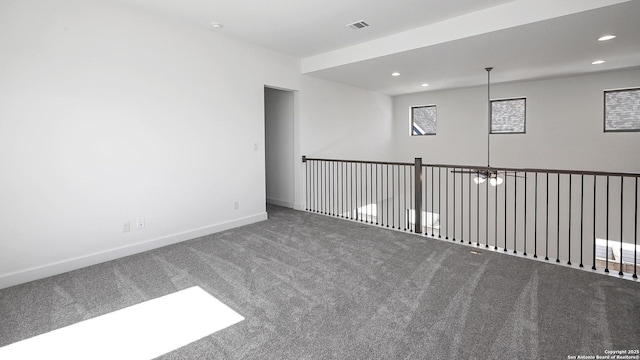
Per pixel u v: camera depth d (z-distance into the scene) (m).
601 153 5.70
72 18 2.95
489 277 2.81
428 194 7.73
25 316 2.23
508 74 5.56
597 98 5.66
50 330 2.08
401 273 2.92
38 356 1.83
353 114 6.76
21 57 2.69
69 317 2.22
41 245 2.86
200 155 4.04
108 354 1.84
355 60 4.67
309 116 5.68
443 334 2.00
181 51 3.78
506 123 6.67
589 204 5.87
